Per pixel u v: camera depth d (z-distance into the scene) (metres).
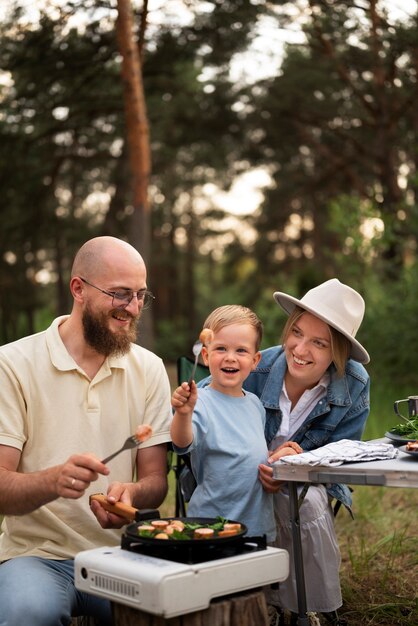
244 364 2.99
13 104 15.28
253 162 21.31
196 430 2.87
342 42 14.45
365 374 3.31
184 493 3.22
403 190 16.08
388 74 14.98
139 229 11.53
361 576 3.87
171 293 35.03
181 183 28.77
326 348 3.17
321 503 3.13
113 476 2.85
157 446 2.92
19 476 2.54
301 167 22.77
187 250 34.22
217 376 3.01
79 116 16.22
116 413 2.87
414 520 4.83
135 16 12.10
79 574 2.30
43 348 2.85
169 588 2.09
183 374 3.59
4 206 18.16
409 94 15.59
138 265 2.79
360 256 11.69
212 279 40.69
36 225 19.16
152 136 19.80
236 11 13.76
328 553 3.10
